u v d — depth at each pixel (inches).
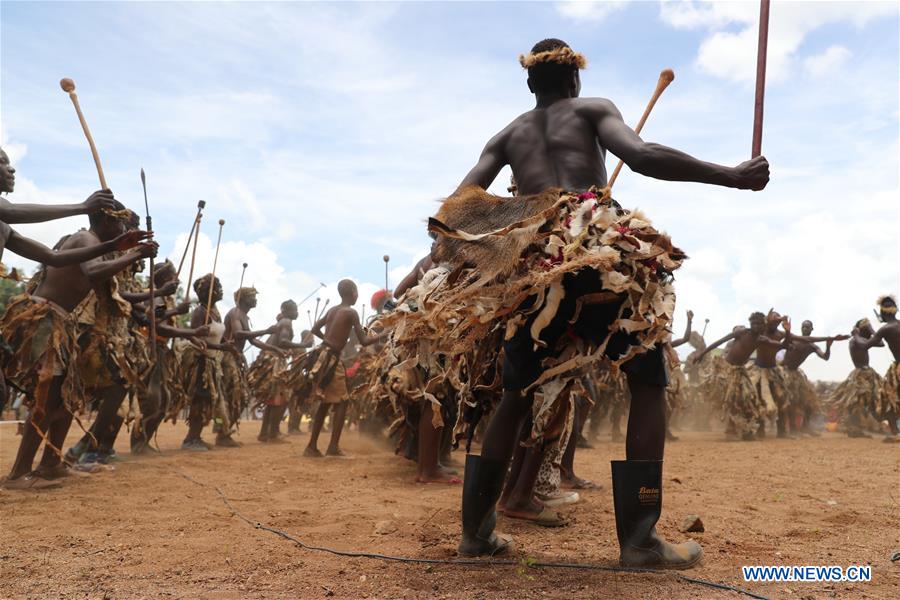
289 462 264.1
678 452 339.6
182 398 296.0
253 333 342.0
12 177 173.6
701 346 597.9
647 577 99.3
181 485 196.4
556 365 106.0
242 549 117.2
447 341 112.6
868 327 485.4
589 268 98.9
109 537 126.9
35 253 172.4
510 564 106.3
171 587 94.3
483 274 96.8
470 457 112.6
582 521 147.6
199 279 324.8
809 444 401.1
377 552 114.7
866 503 171.8
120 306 219.9
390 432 254.2
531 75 121.4
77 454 245.0
